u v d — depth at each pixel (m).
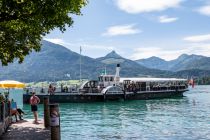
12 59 26.88
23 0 19.39
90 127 35.19
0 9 19.78
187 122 39.22
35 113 26.78
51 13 20.33
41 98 70.62
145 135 29.55
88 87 76.62
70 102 72.00
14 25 22.50
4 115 22.06
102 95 73.12
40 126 24.59
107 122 39.88
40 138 19.81
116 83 81.81
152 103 72.88
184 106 65.25
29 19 20.81
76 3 21.03
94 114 50.34
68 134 30.19
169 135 29.50
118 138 27.97
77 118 44.75
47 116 23.95
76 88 76.56
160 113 51.22
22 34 24.31
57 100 71.50
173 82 95.56
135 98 81.38
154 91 85.75
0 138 19.94
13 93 108.06
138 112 53.12
